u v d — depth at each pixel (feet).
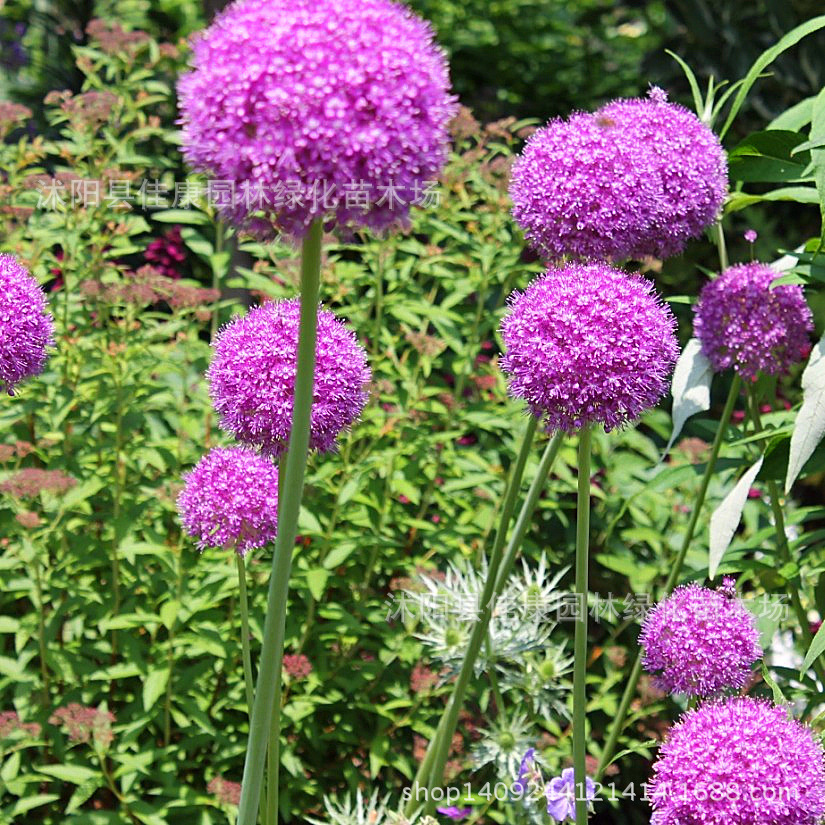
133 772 9.55
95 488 10.01
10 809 9.09
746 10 20.66
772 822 5.76
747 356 8.14
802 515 9.12
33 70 21.62
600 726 11.87
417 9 21.95
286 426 6.14
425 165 4.74
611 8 23.62
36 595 9.95
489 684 11.08
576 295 6.00
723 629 7.01
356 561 11.50
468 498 12.03
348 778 10.50
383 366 11.57
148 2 22.34
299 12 4.55
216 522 6.41
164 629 10.66
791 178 8.67
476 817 9.14
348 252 14.85
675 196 7.50
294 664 9.73
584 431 6.12
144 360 11.12
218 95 4.56
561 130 7.18
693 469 9.14
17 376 6.55
